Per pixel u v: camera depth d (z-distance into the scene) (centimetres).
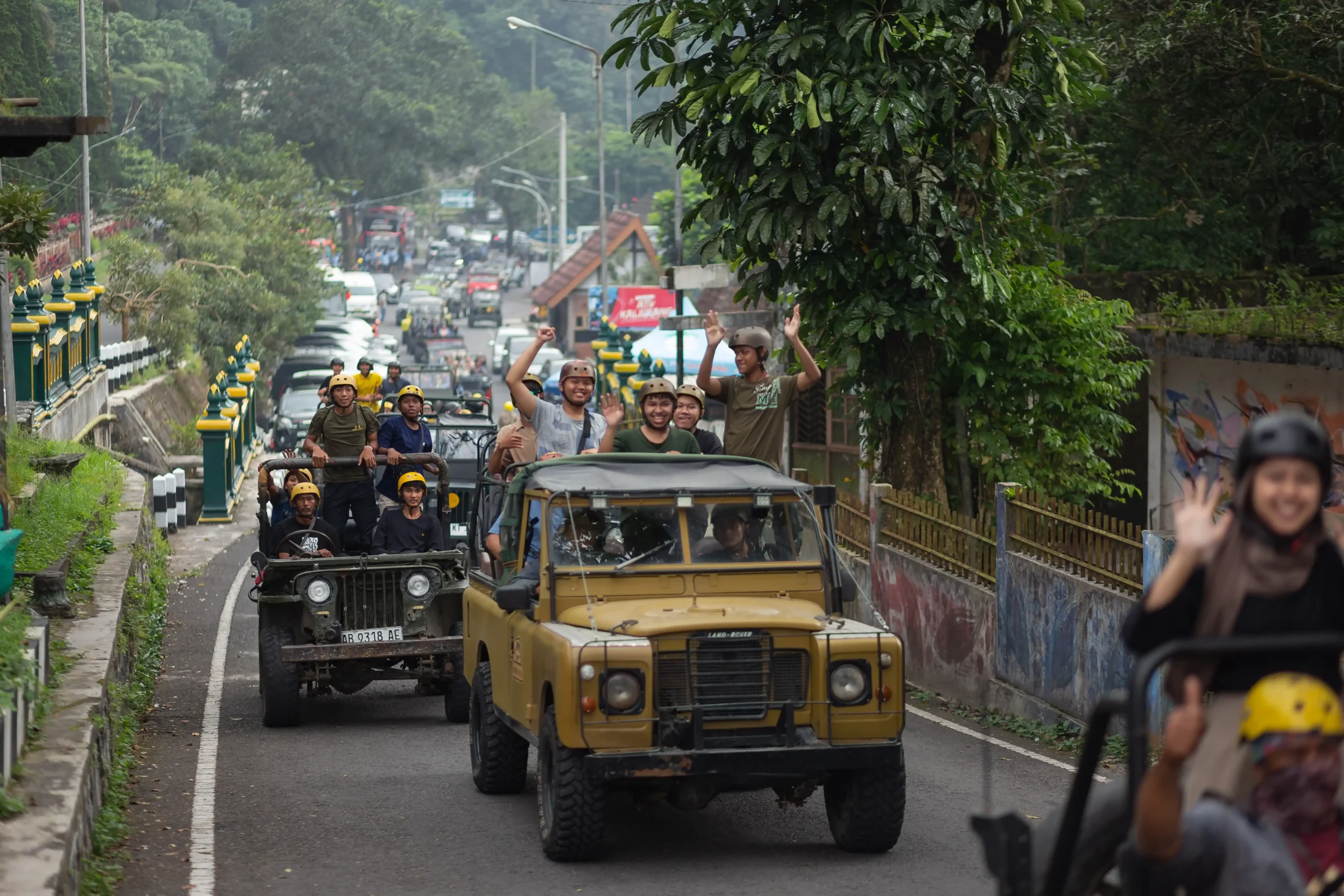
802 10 1554
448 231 17338
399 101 11600
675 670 880
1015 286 1703
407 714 1470
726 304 5397
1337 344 1483
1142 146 2344
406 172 11969
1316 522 465
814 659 892
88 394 3116
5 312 2023
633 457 1034
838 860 906
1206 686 474
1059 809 536
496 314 11519
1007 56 1596
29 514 1661
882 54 1476
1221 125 2259
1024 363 1697
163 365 4759
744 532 986
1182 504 474
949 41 1517
